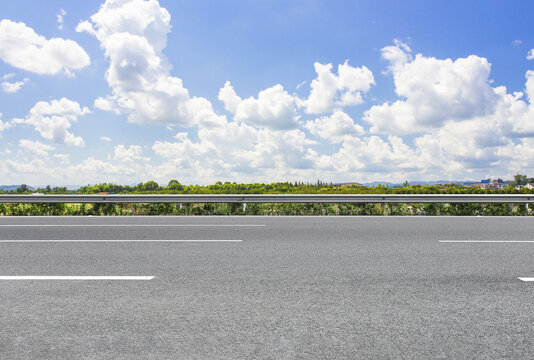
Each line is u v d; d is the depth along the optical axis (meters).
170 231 8.52
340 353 2.62
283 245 6.66
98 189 20.52
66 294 3.86
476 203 13.37
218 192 22.78
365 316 3.28
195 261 5.37
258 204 13.55
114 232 8.36
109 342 2.78
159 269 4.89
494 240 7.22
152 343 2.76
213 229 8.86
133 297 3.77
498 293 3.93
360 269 4.90
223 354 2.59
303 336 2.88
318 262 5.30
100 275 4.60
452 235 7.87
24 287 4.10
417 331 2.98
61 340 2.81
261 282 4.29
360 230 8.66
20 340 2.81
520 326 3.09
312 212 13.28
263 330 2.98
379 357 2.57
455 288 4.09
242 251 6.11
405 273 4.70
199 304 3.57
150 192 22.16
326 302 3.63
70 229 8.89
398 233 8.16
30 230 8.72
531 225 9.67
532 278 4.50
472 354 2.62
